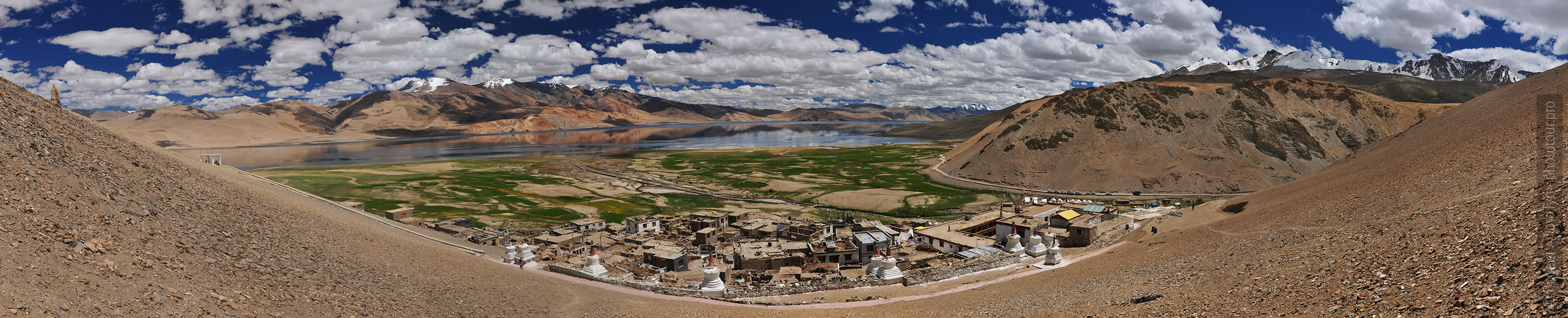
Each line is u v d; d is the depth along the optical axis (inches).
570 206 6333.7
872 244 3292.3
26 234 946.1
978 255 3036.4
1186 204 6274.6
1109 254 2657.5
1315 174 3454.7
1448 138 2810.0
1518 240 957.2
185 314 911.7
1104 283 1830.7
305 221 1919.3
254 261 1301.7
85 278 896.9
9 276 797.9
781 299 2155.5
